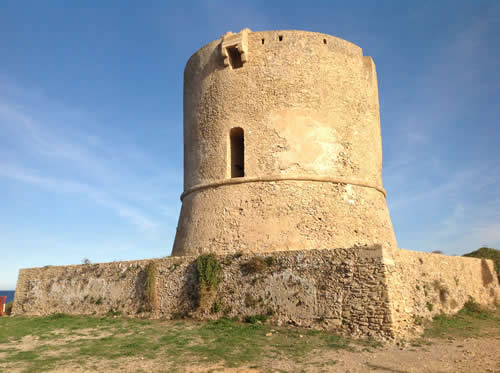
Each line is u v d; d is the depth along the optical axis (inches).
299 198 590.2
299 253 475.8
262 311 476.1
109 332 488.1
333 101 636.1
